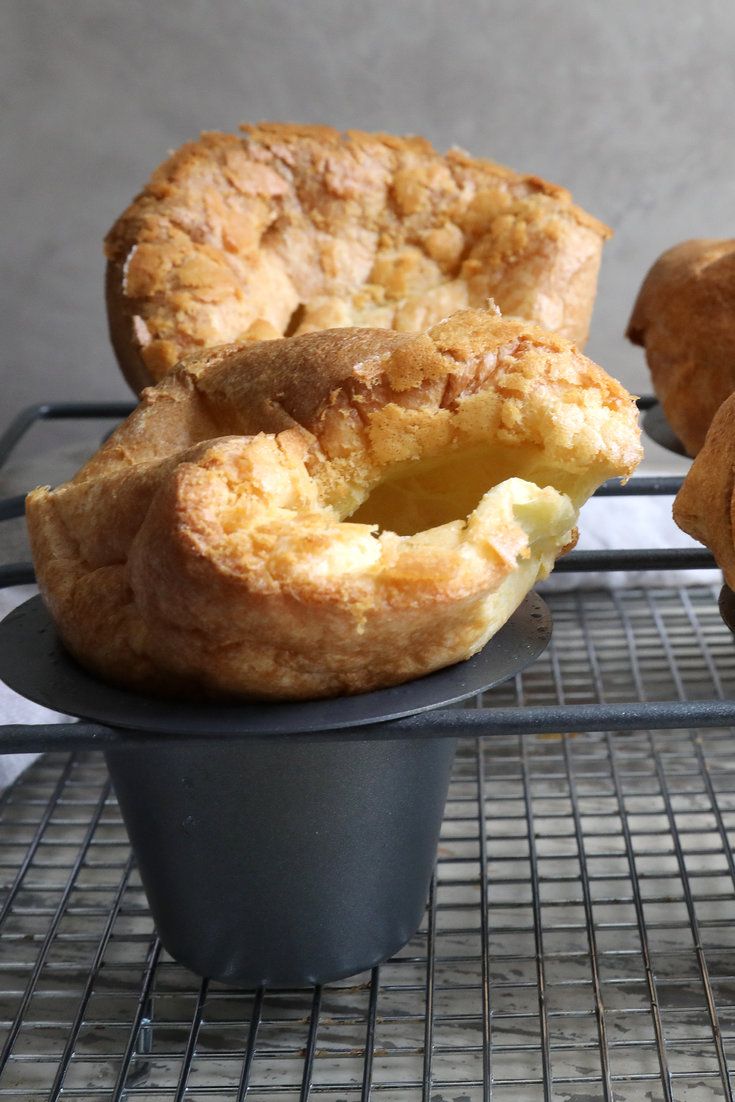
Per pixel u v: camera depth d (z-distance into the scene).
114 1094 0.43
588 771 0.54
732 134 0.87
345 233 0.60
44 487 0.44
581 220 0.59
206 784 0.42
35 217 0.88
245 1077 0.43
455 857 0.50
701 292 0.56
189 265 0.57
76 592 0.42
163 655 0.40
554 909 0.49
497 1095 0.43
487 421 0.42
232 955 0.44
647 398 0.62
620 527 0.63
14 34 0.84
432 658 0.41
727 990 0.46
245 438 0.41
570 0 0.84
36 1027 0.45
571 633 0.62
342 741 0.40
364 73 0.85
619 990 0.46
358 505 0.42
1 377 0.92
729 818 0.52
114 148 0.87
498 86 0.86
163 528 0.39
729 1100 0.42
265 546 0.39
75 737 0.40
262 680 0.40
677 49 0.85
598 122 0.87
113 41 0.84
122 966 0.47
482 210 0.60
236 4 0.84
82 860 0.50
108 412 0.63
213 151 0.60
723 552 0.43
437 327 0.43
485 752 0.56
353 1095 0.43
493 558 0.40
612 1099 0.43
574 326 0.59
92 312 0.90
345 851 0.43
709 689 0.58
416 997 0.46
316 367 0.43
